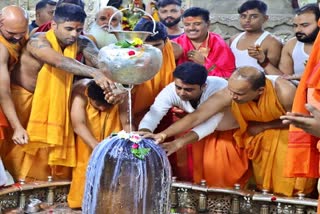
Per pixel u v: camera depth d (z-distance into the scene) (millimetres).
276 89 3582
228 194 3703
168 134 3490
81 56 3816
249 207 3664
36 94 3672
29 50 3672
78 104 3695
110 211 2998
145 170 2992
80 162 3752
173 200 3795
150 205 3023
